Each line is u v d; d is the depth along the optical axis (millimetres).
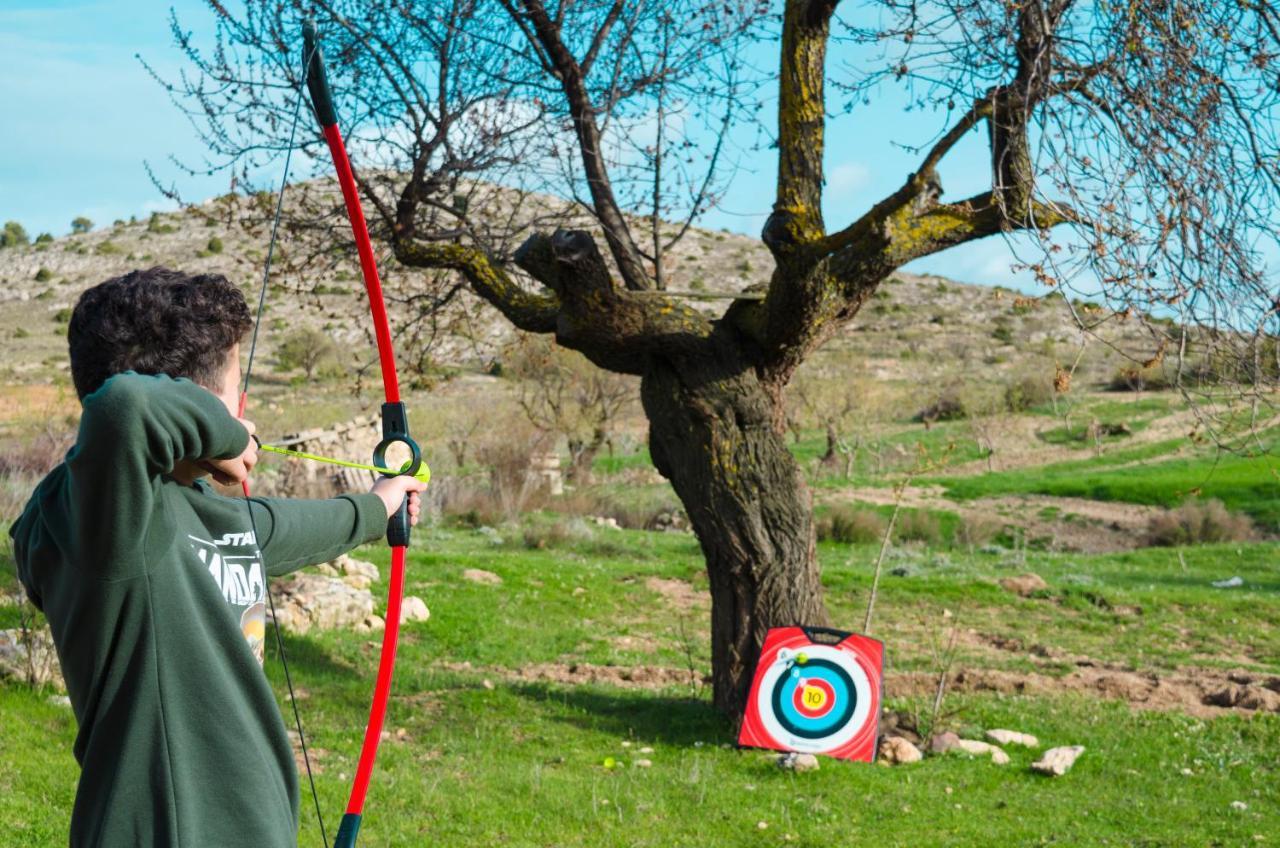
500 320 26438
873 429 41625
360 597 12445
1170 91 5453
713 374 8266
